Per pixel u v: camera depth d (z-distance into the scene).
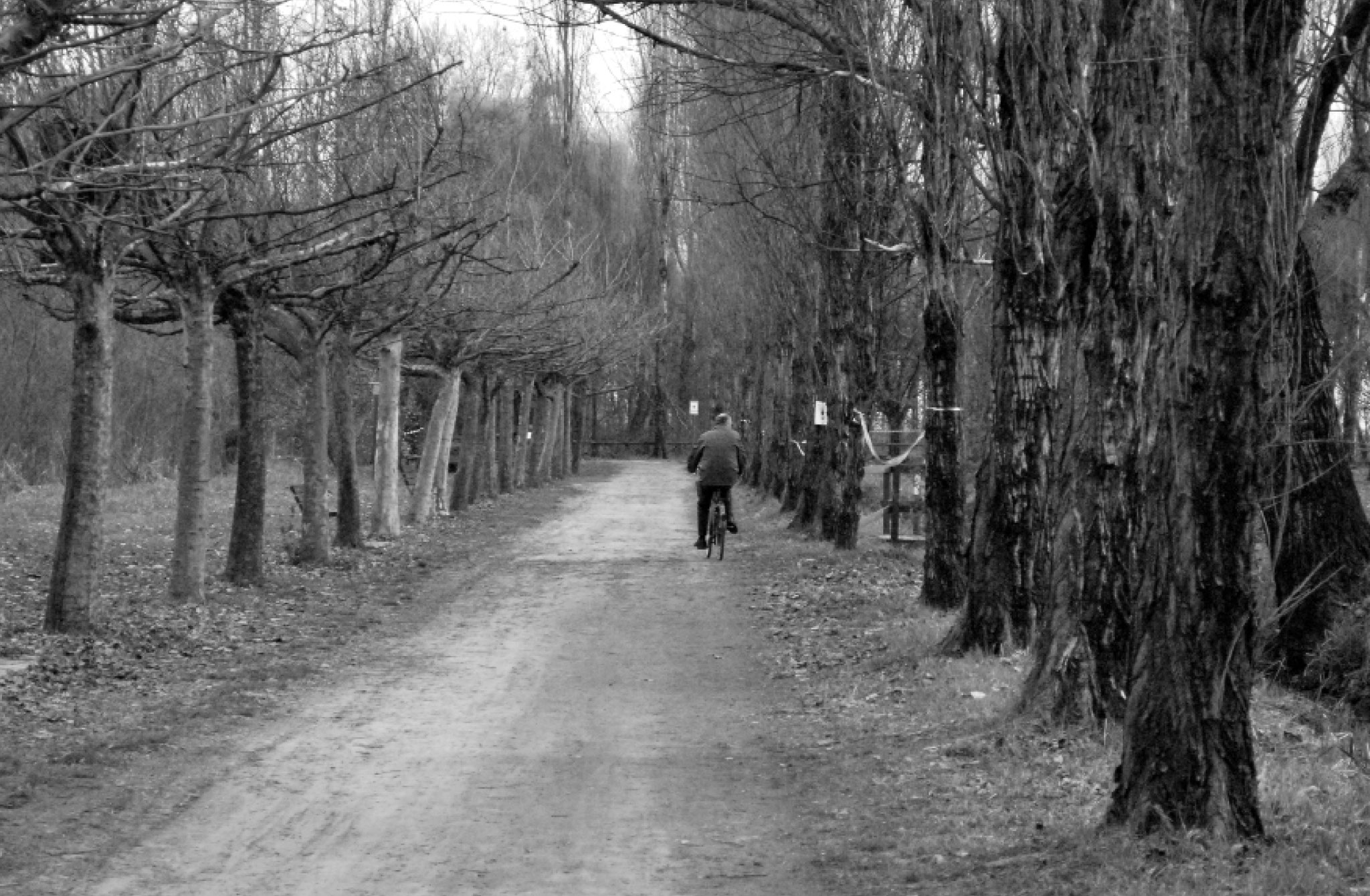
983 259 17.70
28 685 12.50
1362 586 13.88
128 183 11.48
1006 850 7.63
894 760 10.30
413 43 19.08
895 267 26.00
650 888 7.24
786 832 8.43
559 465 65.06
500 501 45.69
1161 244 9.84
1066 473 10.98
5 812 8.45
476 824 8.59
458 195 23.88
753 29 15.47
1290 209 6.95
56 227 14.77
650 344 61.81
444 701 13.07
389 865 7.65
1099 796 8.76
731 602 20.83
